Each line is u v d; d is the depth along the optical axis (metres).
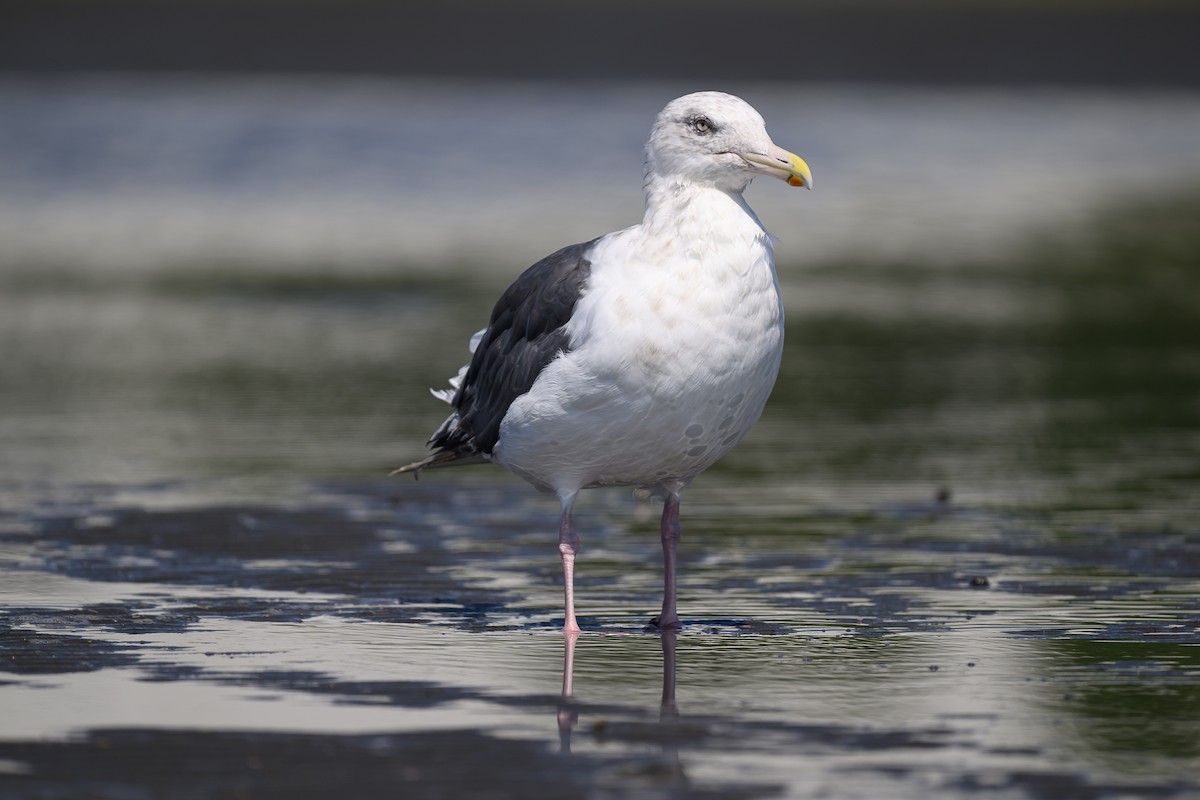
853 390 19.08
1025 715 7.52
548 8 67.19
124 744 7.06
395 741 7.11
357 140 48.22
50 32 65.38
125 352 21.34
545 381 9.17
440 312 24.19
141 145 46.56
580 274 9.25
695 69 62.28
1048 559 11.25
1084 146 48.56
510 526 12.66
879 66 62.62
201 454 15.52
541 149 46.44
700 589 10.55
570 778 6.61
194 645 8.92
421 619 9.68
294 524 12.59
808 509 13.22
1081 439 16.22
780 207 36.78
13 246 30.91
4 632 9.18
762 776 6.63
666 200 9.15
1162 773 6.66
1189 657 8.62
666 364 8.95
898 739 7.14
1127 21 67.12
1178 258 29.80
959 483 14.20
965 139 49.59
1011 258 29.91
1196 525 12.35
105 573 10.87
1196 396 18.56
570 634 9.27
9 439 16.23
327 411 17.75
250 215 35.03
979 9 68.62
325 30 66.62
